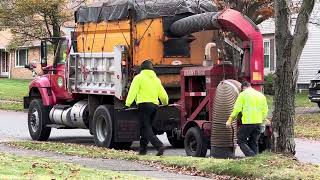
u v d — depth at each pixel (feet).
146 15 137.80
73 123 153.79
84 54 150.41
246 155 115.14
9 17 263.29
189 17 133.59
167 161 110.11
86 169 98.32
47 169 95.09
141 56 138.41
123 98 136.26
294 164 96.78
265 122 119.24
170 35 140.15
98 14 146.00
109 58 141.69
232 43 127.13
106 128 139.74
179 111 137.18
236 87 118.83
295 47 99.96
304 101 272.51
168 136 147.02
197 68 127.65
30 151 129.80
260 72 121.80
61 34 261.03
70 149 132.05
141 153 123.03
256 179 92.27
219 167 99.96
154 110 121.08
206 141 121.80
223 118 118.42
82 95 156.25
